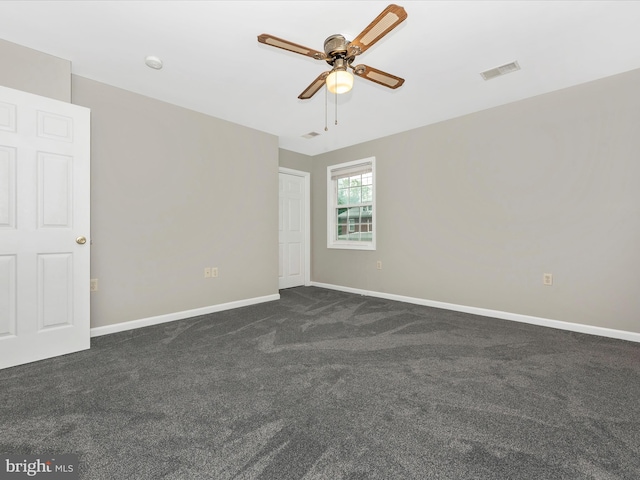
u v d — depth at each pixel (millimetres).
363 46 1730
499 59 2404
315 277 5387
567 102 2871
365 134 4230
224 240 3697
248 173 3943
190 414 1538
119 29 2053
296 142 4609
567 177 2881
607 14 1893
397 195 4188
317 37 2135
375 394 1735
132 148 2959
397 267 4207
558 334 2768
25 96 2125
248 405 1620
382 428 1433
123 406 1605
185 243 3346
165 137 3182
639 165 2547
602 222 2717
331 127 3957
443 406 1615
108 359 2215
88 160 2406
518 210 3172
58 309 2270
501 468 1191
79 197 2365
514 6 1831
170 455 1254
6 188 2059
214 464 1207
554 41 2172
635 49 2266
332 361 2182
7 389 1778
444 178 3721
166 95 3033
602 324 2732
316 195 5352
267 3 1808
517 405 1625
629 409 1585
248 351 2365
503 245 3275
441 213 3754
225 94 3008
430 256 3863
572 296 2877
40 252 2193
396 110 3396
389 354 2311
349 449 1293
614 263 2668
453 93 2986
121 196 2893
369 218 4633
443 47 2240
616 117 2639
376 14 1901
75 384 1840
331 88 1851
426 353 2332
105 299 2801
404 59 2396
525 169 3117
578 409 1587
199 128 3457
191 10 1871
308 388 1801
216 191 3617
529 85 2830
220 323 3117
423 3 1798
